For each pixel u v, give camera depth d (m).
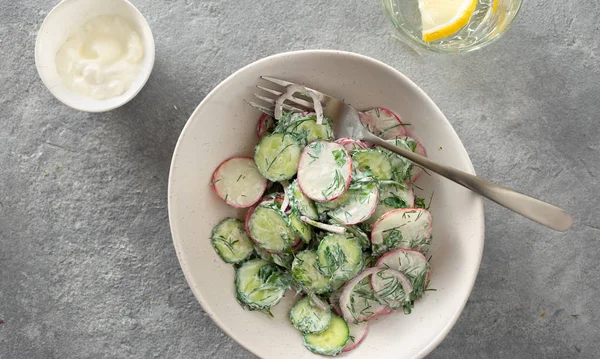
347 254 0.35
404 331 0.37
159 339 0.42
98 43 0.39
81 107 0.38
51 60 0.38
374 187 0.36
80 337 0.42
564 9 0.42
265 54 0.42
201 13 0.42
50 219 0.42
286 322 0.38
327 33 0.42
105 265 0.42
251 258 0.38
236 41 0.42
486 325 0.42
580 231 0.42
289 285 0.37
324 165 0.36
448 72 0.42
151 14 0.42
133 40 0.39
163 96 0.42
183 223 0.36
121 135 0.42
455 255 0.37
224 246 0.38
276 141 0.36
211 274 0.37
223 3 0.42
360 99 0.38
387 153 0.37
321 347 0.37
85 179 0.42
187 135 0.36
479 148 0.42
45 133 0.42
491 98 0.42
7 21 0.42
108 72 0.39
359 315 0.37
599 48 0.42
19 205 0.42
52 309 0.42
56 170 0.42
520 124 0.42
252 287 0.37
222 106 0.36
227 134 0.37
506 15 0.40
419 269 0.36
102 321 0.42
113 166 0.42
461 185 0.36
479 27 0.40
